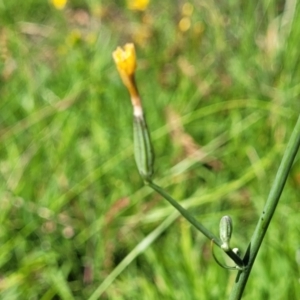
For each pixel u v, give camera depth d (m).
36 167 0.29
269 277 0.22
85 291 0.25
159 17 0.42
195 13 0.40
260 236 0.13
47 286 0.25
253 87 0.34
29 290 0.24
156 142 0.31
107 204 0.28
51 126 0.31
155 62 0.36
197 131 0.32
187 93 0.34
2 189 0.28
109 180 0.29
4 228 0.26
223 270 0.23
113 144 0.31
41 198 0.28
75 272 0.26
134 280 0.24
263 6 0.39
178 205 0.13
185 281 0.23
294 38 0.34
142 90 0.35
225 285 0.23
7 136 0.31
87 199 0.28
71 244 0.27
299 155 0.28
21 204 0.27
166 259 0.24
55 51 0.40
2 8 0.42
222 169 0.30
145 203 0.28
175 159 0.30
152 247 0.25
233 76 0.35
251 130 0.31
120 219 0.27
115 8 0.44
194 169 0.30
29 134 0.32
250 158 0.30
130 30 0.41
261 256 0.23
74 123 0.31
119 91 0.34
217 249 0.25
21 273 0.24
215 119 0.33
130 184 0.29
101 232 0.26
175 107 0.33
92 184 0.29
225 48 0.36
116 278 0.25
